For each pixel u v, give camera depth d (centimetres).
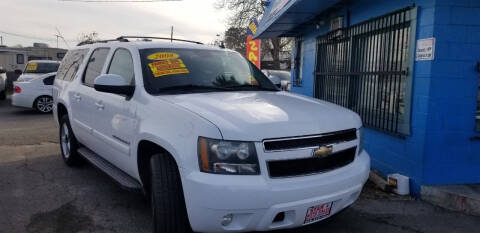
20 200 443
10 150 699
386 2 550
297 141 289
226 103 328
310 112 322
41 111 1254
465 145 455
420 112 459
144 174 358
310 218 298
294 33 1005
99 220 390
